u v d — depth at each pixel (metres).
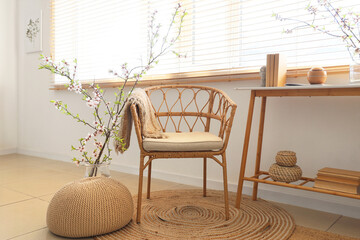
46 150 3.67
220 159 2.35
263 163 2.14
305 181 1.83
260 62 2.19
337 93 1.58
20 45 3.91
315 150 1.95
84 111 3.25
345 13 1.85
